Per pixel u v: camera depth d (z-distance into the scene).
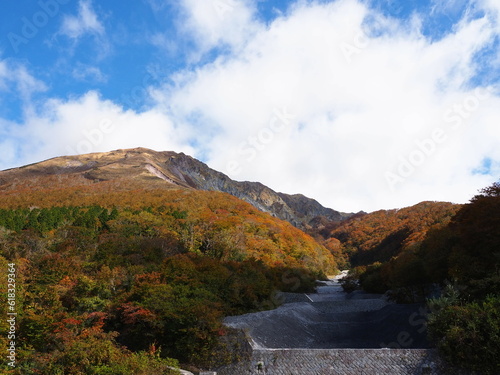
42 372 20.72
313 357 22.00
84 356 21.50
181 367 23.95
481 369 19.38
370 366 21.02
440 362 20.28
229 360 23.41
